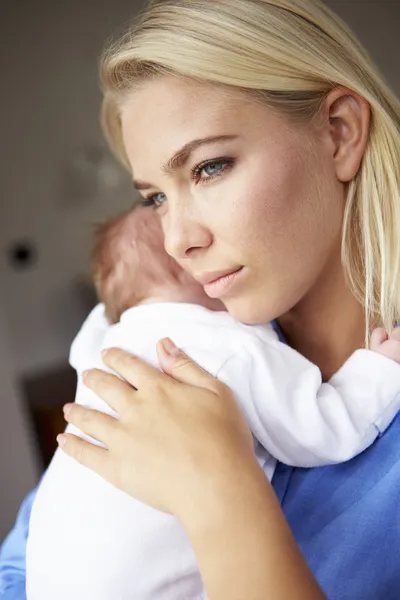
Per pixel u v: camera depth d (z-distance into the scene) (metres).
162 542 0.81
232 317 0.90
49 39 3.25
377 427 0.82
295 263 0.81
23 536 1.09
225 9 0.77
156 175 0.79
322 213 0.82
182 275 1.05
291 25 0.79
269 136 0.77
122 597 0.81
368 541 0.81
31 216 3.34
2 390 2.90
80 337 1.12
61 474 0.89
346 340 0.92
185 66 0.75
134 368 0.81
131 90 0.79
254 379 0.82
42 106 3.28
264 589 0.61
